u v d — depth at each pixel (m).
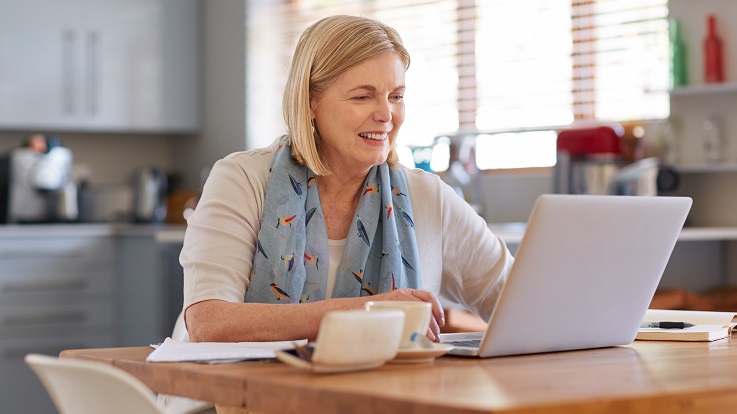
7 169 5.08
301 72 1.93
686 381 1.25
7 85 5.19
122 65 5.52
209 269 1.80
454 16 5.06
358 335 1.28
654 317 2.00
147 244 4.68
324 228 1.95
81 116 5.39
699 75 4.25
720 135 4.20
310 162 1.94
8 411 4.66
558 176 4.28
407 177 2.09
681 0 4.29
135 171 5.94
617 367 1.40
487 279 2.10
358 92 1.89
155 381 1.40
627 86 4.54
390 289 1.93
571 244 1.49
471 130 4.90
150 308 4.65
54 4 5.31
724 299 3.68
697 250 4.14
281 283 1.87
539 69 4.78
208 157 5.81
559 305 1.54
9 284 4.65
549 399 1.08
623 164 4.35
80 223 5.38
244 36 5.59
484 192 4.89
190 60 5.79
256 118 5.63
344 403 1.13
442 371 1.33
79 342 4.85
